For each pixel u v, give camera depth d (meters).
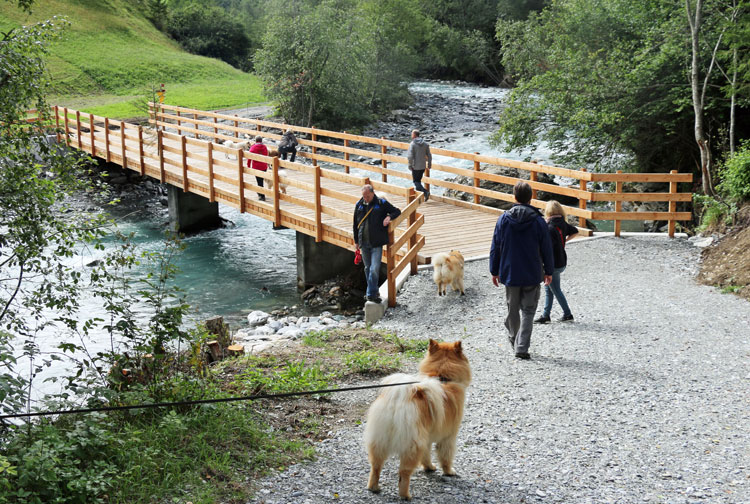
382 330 8.66
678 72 17.94
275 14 40.75
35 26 6.46
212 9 65.00
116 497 4.10
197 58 54.81
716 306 8.70
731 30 14.69
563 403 5.96
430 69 67.12
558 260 8.03
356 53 37.34
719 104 17.33
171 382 5.57
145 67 48.34
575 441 5.20
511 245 6.94
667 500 4.26
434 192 21.72
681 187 18.69
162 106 28.78
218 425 5.11
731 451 4.95
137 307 12.07
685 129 18.59
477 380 6.63
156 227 19.69
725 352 7.12
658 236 12.38
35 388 8.20
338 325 10.45
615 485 4.48
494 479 4.58
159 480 4.34
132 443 4.60
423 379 4.25
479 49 61.88
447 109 44.66
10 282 11.45
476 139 33.22
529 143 21.53
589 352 7.30
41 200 6.36
